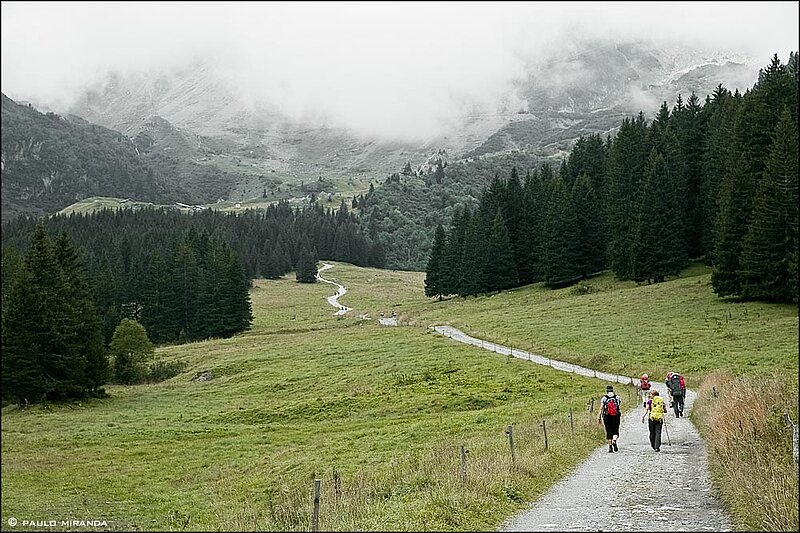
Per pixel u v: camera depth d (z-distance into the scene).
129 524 21.02
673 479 18.34
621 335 64.56
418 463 23.03
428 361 58.62
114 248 169.00
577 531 13.36
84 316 65.00
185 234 198.00
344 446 32.72
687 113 119.44
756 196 70.38
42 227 64.69
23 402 59.34
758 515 13.22
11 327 60.09
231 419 45.81
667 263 94.75
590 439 25.30
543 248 113.31
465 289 125.81
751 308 67.88
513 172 135.88
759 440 18.62
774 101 82.12
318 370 61.44
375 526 13.88
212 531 16.92
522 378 48.84
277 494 24.50
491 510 14.95
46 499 26.19
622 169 110.75
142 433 42.34
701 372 47.03
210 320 119.06
